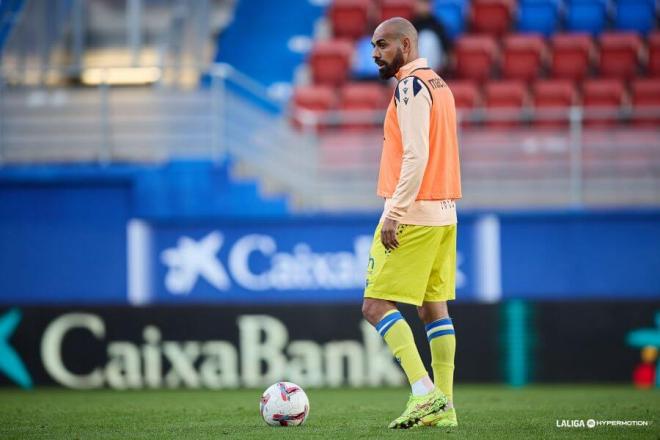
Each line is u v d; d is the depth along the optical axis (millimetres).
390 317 17531
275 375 34125
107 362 34281
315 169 44500
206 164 44188
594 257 44094
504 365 34250
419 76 17156
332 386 33969
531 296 44094
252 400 26812
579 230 44094
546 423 18734
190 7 49062
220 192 44125
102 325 34375
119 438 17281
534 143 44094
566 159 44094
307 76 57531
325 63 55344
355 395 29594
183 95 44406
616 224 44125
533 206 44094
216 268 44438
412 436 16469
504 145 44125
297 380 34094
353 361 34000
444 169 17453
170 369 34219
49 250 44500
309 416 20641
